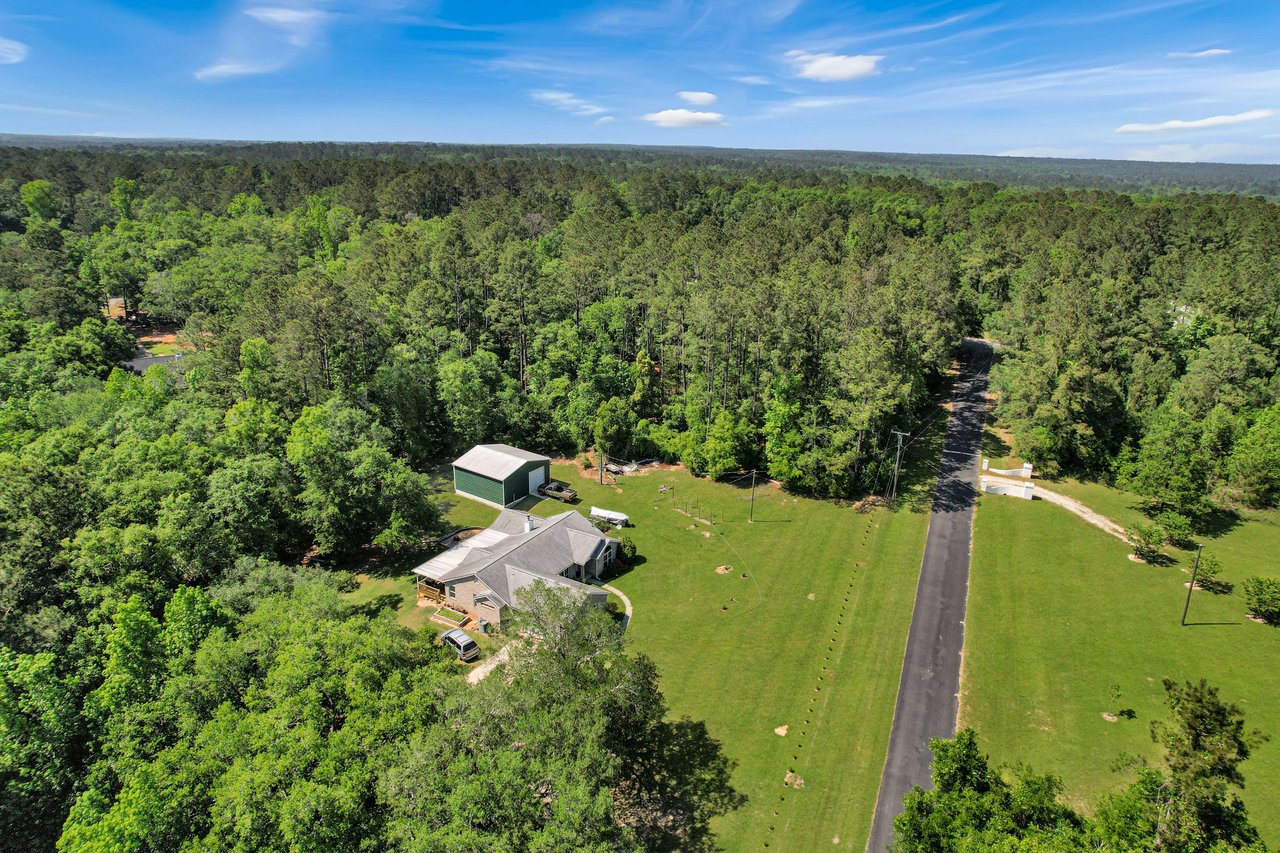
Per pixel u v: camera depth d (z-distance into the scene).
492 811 25.92
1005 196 186.88
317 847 26.00
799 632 49.88
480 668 44.94
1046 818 27.58
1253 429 69.31
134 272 130.12
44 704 33.19
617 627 36.69
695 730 40.69
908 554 60.41
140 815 26.56
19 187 178.62
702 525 65.50
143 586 41.56
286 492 55.56
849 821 35.12
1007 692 44.16
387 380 73.94
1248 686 44.28
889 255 114.56
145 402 66.50
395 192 173.12
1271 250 103.19
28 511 41.91
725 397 78.25
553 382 82.19
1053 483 73.19
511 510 62.09
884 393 68.38
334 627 35.41
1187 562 58.34
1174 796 26.94
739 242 123.62
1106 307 80.69
